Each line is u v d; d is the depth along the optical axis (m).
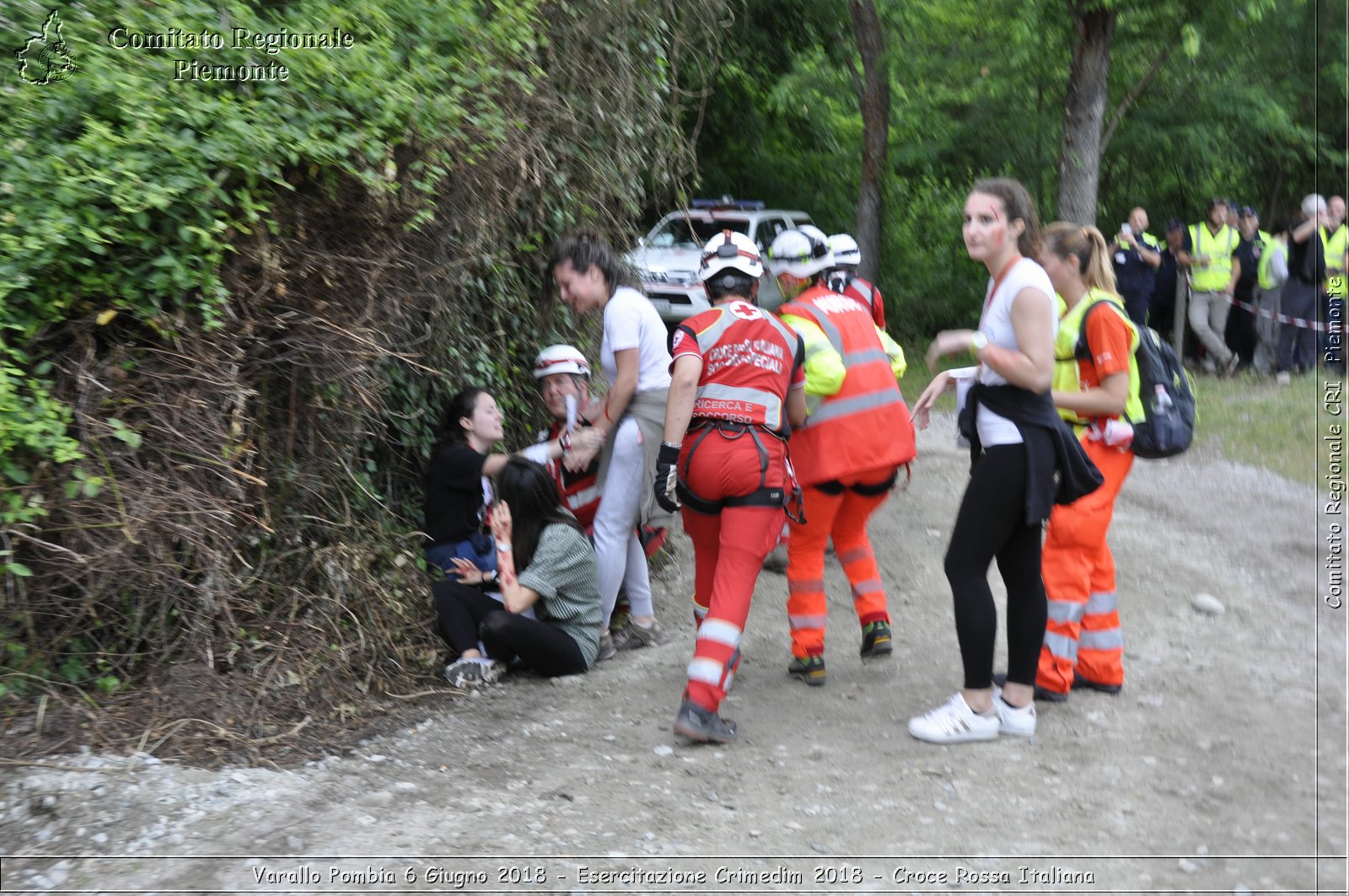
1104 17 14.13
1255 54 16.80
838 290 4.97
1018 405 4.04
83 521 3.81
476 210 4.98
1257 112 16.17
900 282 19.41
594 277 5.14
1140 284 13.34
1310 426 10.55
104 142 3.69
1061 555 4.54
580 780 3.96
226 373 4.06
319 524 4.68
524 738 4.32
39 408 3.62
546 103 5.36
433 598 4.98
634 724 4.46
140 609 4.11
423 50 4.53
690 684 4.23
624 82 6.04
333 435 4.70
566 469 5.37
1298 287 13.15
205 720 4.04
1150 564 6.40
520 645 4.81
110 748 3.82
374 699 4.52
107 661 4.08
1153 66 16.23
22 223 3.57
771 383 4.32
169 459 3.98
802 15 18.05
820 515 4.74
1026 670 4.25
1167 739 4.23
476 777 3.97
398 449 5.54
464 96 4.79
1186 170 18.31
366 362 4.58
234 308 4.15
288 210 4.18
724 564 4.28
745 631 5.50
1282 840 3.51
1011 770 4.00
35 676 3.91
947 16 16.66
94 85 3.72
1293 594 5.97
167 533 4.02
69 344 3.86
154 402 3.95
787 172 20.31
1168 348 4.57
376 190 4.23
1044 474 3.99
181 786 3.69
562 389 5.39
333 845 3.46
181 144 3.75
